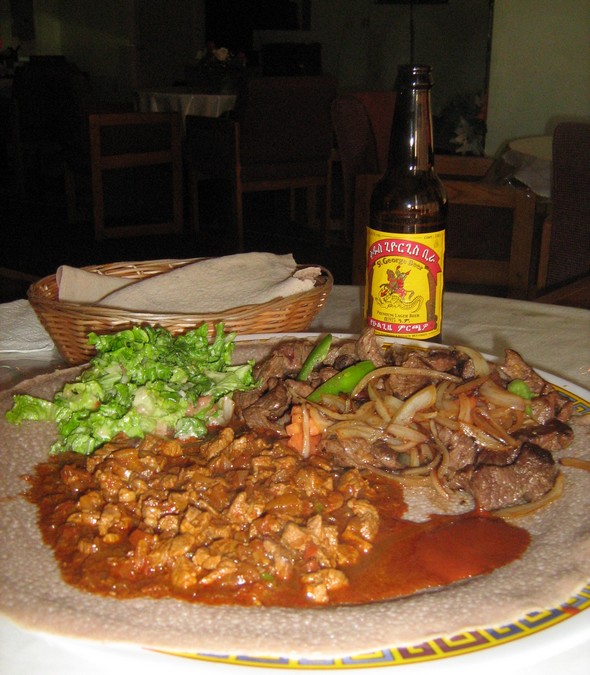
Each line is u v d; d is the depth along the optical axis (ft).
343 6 31.01
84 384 3.62
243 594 2.59
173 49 33.19
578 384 4.24
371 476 3.49
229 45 33.35
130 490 3.13
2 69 27.43
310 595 2.60
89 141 17.75
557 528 2.94
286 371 4.17
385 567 2.80
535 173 12.13
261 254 5.31
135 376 3.74
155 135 18.33
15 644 2.28
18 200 22.58
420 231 4.11
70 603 2.43
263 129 16.66
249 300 4.72
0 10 35.60
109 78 33.45
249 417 3.88
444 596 2.40
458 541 2.95
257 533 2.90
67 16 34.19
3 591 2.41
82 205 21.52
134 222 20.11
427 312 4.22
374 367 3.89
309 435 3.60
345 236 14.90
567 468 3.33
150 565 2.69
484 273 7.47
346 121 14.24
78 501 3.07
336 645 2.16
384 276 4.20
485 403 3.63
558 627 2.23
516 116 20.61
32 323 5.17
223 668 2.07
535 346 4.83
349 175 14.47
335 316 5.34
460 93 29.07
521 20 19.94
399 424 3.59
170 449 3.51
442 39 29.12
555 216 9.68
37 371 4.50
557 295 6.04
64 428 3.55
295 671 2.07
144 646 2.17
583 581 2.46
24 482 3.28
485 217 8.55
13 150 22.71
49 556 2.73
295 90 16.53
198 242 18.29
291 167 17.28
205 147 17.58
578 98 19.84
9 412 3.61
